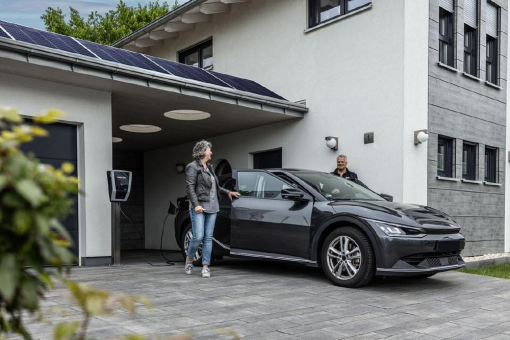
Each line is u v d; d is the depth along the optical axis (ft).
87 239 24.53
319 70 31.94
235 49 38.88
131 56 27.73
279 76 34.91
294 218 19.75
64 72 22.08
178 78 25.72
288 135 33.55
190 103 28.58
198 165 20.30
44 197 2.91
